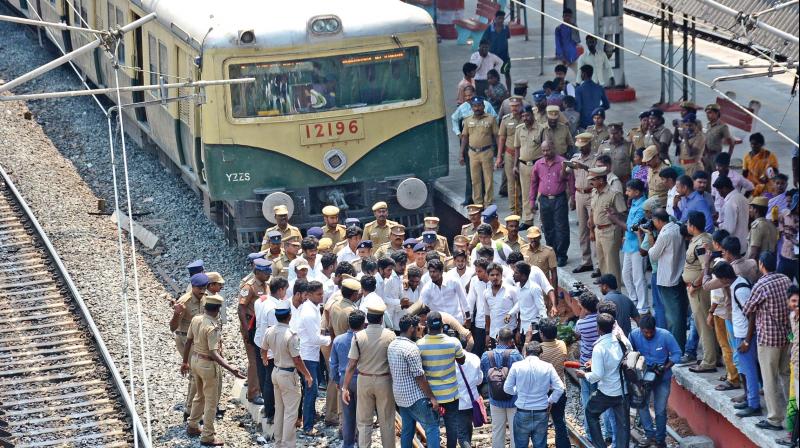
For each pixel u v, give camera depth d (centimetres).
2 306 5075
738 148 5641
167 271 5544
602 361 3475
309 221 5406
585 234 4594
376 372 3562
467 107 5425
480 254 4078
